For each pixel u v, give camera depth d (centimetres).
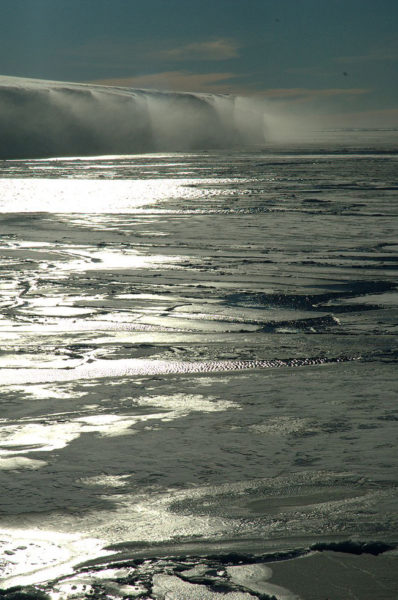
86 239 2259
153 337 1014
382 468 514
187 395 718
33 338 1008
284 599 344
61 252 1970
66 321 1123
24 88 14000
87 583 363
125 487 486
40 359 888
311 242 2153
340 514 441
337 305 1268
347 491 475
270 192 4103
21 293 1367
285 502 461
